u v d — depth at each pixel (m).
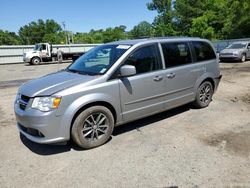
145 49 5.03
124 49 4.85
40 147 4.53
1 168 3.87
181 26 58.19
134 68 4.41
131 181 3.43
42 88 4.21
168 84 5.34
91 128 4.37
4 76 16.61
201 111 6.23
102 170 3.72
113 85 4.49
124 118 4.77
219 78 6.76
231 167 3.67
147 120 5.67
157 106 5.23
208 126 5.25
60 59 29.86
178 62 5.60
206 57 6.34
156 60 5.17
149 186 3.31
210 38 44.75
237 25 38.91
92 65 4.97
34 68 22.91
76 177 3.57
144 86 4.91
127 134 4.95
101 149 4.38
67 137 4.15
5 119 6.27
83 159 4.06
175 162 3.86
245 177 3.42
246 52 18.88
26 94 4.21
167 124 5.42
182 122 5.52
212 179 3.41
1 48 32.94
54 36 104.25
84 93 4.19
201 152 4.14
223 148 4.25
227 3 46.25
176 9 57.75
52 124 3.99
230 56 18.34
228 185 3.27
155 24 68.44
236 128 5.11
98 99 4.30
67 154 4.24
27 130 4.29
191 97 6.02
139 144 4.51
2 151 4.43
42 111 3.96
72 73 4.87
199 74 6.09
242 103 6.95
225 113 6.07
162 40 5.40
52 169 3.80
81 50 33.41
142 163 3.87
